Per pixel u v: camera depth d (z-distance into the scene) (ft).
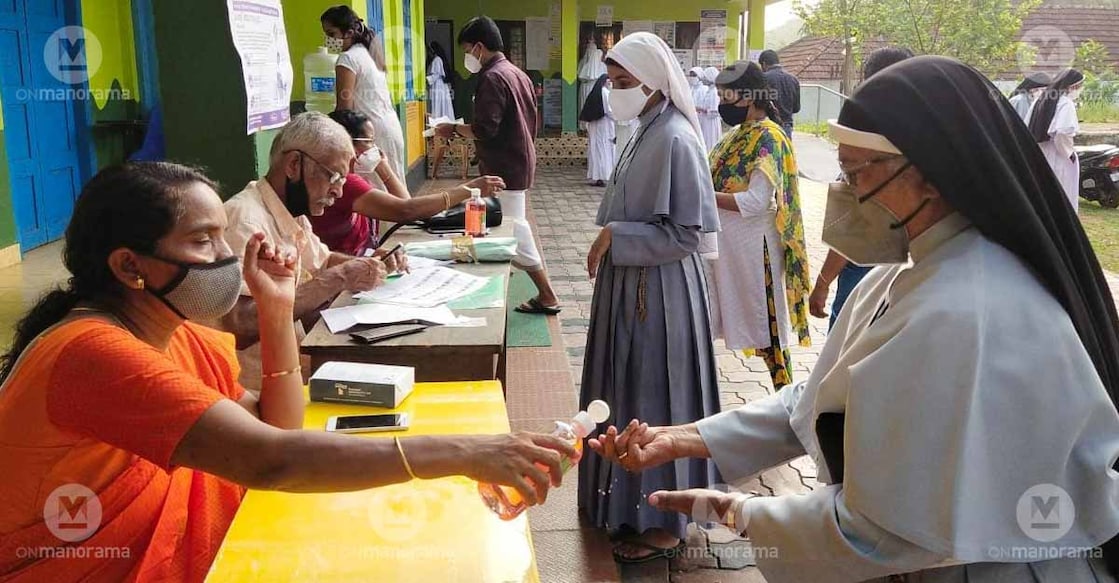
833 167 41.57
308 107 19.86
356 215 12.69
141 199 4.68
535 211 34.45
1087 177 37.96
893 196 4.39
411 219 12.27
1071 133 21.42
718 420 5.72
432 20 51.24
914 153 4.18
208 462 4.30
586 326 18.39
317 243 10.01
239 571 4.49
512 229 13.08
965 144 4.15
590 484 9.93
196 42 12.60
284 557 4.62
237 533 4.84
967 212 4.14
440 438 4.51
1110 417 4.01
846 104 4.47
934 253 4.35
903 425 4.00
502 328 8.45
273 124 14.38
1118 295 22.21
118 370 4.33
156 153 22.47
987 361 3.95
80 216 4.75
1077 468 3.99
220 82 12.74
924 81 4.28
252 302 8.45
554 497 10.91
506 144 17.71
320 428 6.16
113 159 27.50
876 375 4.07
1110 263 26.40
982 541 3.92
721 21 52.21
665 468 9.50
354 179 11.98
